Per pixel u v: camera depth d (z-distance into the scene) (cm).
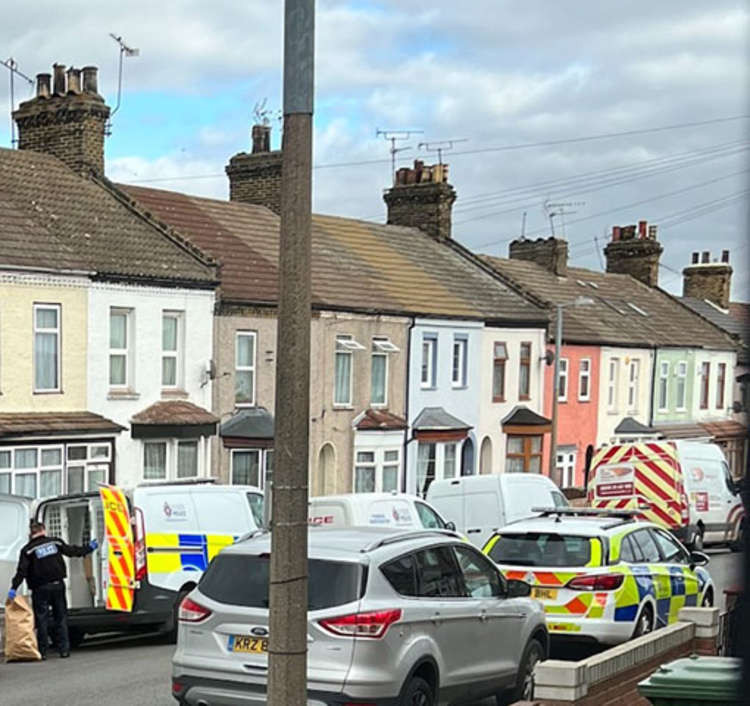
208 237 2873
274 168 3297
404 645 880
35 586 1398
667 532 1491
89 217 2500
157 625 1672
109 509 1497
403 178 3925
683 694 583
